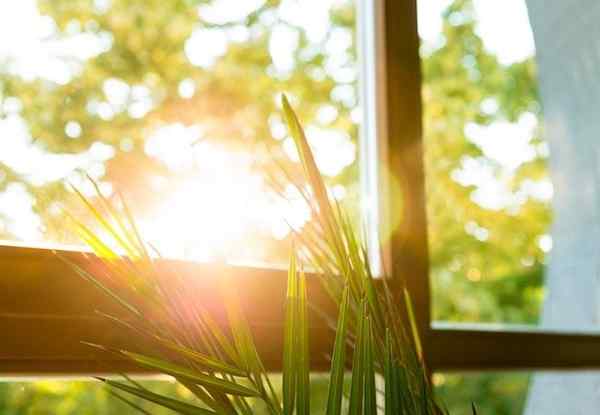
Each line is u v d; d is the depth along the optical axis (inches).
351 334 56.3
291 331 47.8
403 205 69.6
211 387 48.3
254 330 61.4
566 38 88.7
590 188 86.0
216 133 85.2
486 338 71.2
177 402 47.4
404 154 70.6
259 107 89.8
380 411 65.9
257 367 48.3
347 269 51.4
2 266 54.7
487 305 115.6
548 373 83.0
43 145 73.5
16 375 55.3
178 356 56.6
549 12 90.2
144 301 51.0
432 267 112.5
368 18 74.4
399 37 72.4
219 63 87.3
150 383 78.5
